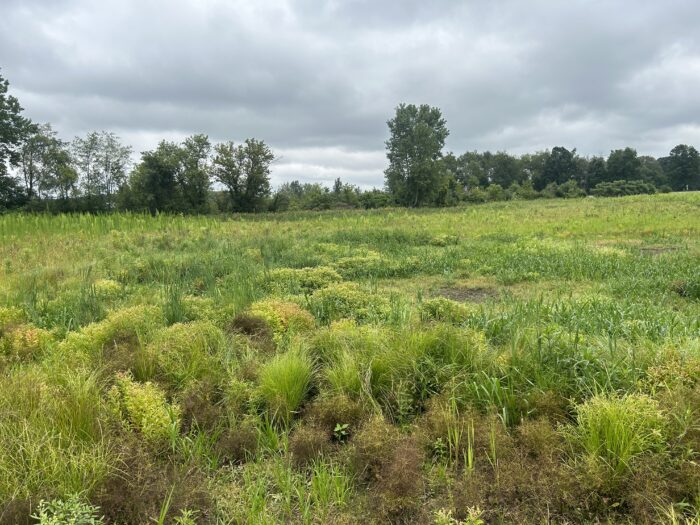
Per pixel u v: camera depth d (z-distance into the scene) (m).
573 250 10.95
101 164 47.91
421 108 51.31
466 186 84.56
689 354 3.43
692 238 13.95
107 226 15.79
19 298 6.58
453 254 11.02
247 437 3.12
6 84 39.69
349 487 2.76
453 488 2.70
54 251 10.72
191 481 2.71
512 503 2.59
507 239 14.24
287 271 8.09
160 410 3.16
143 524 2.38
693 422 2.71
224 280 7.82
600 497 2.51
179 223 17.86
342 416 3.31
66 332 5.13
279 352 4.26
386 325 4.78
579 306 5.52
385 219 23.08
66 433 2.83
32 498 2.35
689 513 2.39
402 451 2.81
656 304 6.28
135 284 7.85
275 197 49.62
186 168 41.84
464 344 3.89
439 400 3.40
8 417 2.87
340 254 11.12
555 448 2.80
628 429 2.65
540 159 92.31
